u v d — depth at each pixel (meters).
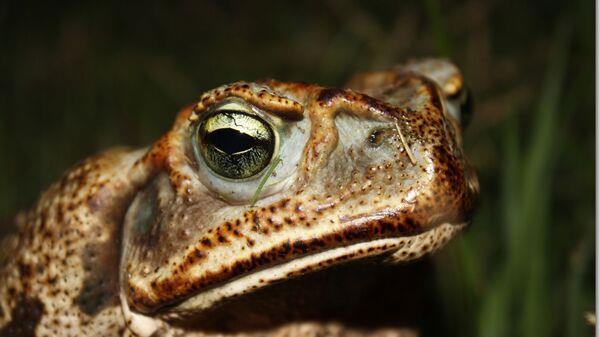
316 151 0.21
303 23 0.56
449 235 0.21
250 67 0.55
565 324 0.30
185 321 0.22
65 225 0.23
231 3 0.59
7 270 0.24
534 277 0.29
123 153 0.23
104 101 0.54
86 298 0.23
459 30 0.47
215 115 0.21
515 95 0.41
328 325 0.24
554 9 0.47
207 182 0.22
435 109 0.21
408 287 0.24
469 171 0.22
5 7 0.59
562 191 0.35
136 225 0.23
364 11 0.52
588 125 0.37
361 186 0.21
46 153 0.50
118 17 0.60
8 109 0.55
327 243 0.21
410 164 0.21
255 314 0.23
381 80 0.23
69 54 0.58
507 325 0.29
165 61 0.57
